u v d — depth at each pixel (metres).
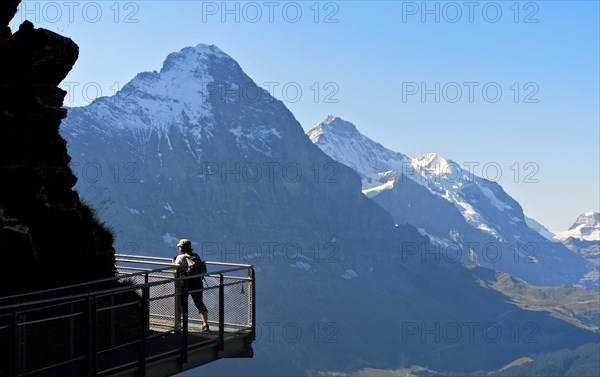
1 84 20.66
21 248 19.97
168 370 19.53
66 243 21.55
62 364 16.84
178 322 22.83
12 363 15.37
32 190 20.83
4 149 20.39
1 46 20.98
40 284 20.45
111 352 18.61
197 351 20.70
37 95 21.42
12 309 15.51
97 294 17.38
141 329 18.41
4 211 19.83
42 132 21.58
